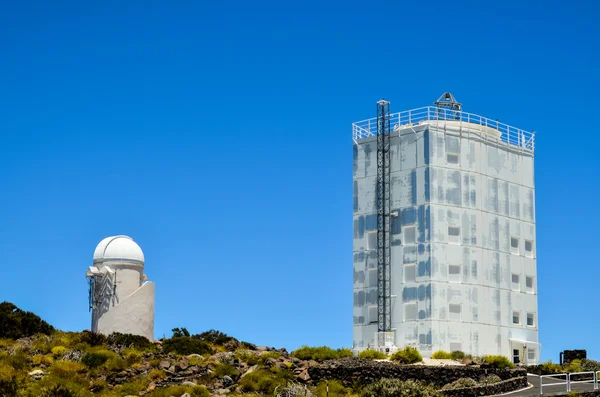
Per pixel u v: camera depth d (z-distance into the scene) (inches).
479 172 3425.2
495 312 3390.7
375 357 3038.9
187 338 3024.1
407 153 3390.7
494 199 3462.1
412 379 2608.3
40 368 2623.0
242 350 2947.8
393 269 3361.2
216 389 2496.3
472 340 3299.7
